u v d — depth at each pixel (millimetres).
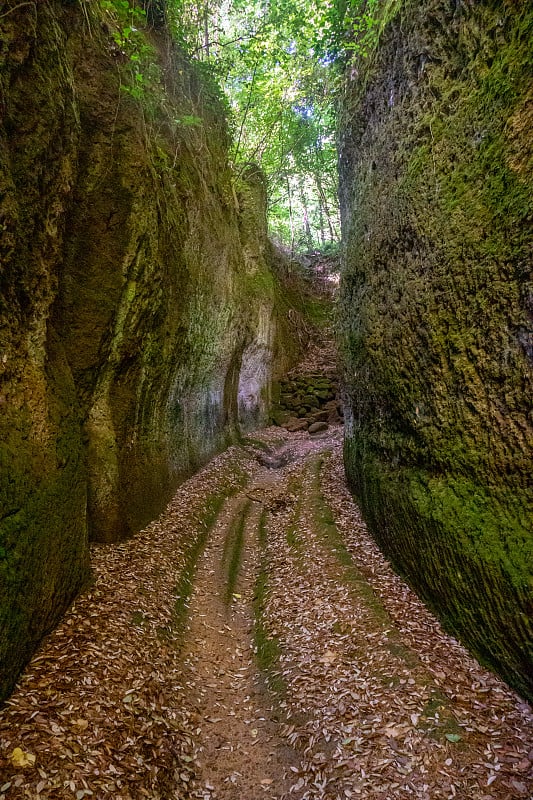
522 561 4859
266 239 28578
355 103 10664
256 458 18797
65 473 6660
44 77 6359
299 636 7066
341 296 12477
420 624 6738
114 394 9375
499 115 5312
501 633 5270
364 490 10391
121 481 9266
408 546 7617
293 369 28547
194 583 8961
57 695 4898
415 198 7113
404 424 8031
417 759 4613
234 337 18781
